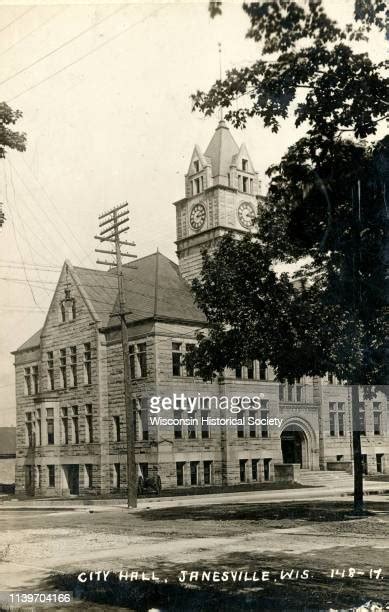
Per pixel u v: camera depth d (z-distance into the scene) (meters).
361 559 14.60
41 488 45.84
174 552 15.90
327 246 17.62
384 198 16.08
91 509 29.78
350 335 19.66
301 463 43.47
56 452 45.28
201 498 32.94
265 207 21.86
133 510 28.17
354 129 14.91
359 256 17.72
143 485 36.28
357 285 18.27
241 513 23.89
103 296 45.31
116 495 37.19
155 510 27.61
